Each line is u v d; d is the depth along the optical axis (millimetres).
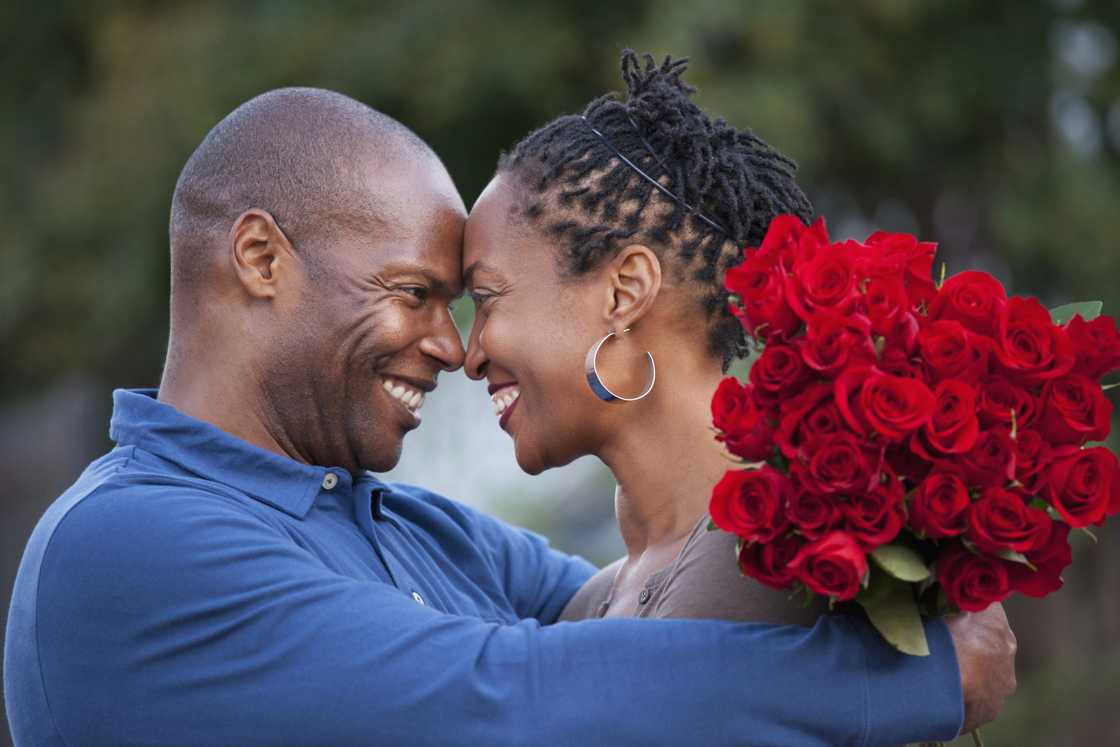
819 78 11750
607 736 3330
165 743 3545
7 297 13695
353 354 4102
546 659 3418
